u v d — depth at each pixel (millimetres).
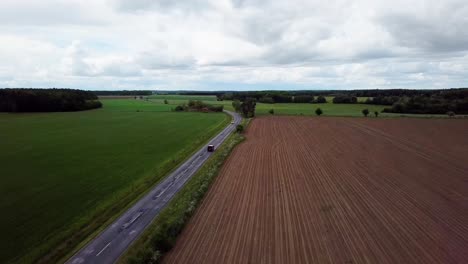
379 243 21484
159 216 25219
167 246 20266
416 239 22109
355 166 41406
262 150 51906
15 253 19875
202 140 59812
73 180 33938
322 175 37219
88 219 24578
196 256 19625
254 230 23156
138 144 55000
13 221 24188
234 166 41406
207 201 28844
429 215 26156
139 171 37656
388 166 41562
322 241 21641
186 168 39812
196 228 23469
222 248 20578
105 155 46031
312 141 60375
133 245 20922
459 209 27469
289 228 23516
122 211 26250
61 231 22688
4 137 60344
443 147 54250
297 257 19594
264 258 19438
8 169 37844
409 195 30797
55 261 19203
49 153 46656
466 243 21625
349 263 19078
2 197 28938
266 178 35938
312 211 26719
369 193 31203
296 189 32219
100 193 30188
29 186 31891
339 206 27844
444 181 35375
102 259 19391
